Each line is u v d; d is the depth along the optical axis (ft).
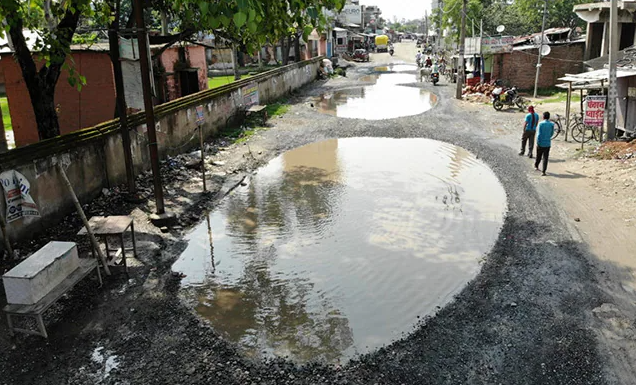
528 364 20.08
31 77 35.70
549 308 23.90
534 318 23.17
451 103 87.92
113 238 32.17
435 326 22.97
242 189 44.01
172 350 21.53
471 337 22.02
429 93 105.09
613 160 46.09
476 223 34.99
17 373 20.02
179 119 52.42
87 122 53.52
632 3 78.33
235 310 24.82
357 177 46.52
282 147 58.34
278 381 19.53
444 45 167.53
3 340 21.84
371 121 71.77
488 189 42.04
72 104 52.80
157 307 24.77
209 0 17.16
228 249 31.94
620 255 28.76
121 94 36.78
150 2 37.76
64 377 19.83
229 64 147.43
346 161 52.03
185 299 25.77
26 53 35.17
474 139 59.72
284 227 35.37
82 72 51.80
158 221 34.45
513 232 32.83
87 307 24.54
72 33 35.88
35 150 31.09
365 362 20.57
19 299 21.58
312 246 32.17
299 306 25.18
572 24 134.82
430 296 25.73
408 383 19.22
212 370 20.22
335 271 28.78
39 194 31.68
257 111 71.67
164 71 62.54
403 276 27.96
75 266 24.36
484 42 95.61
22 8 35.88
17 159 29.50
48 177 32.48
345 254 30.91
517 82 99.60
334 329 23.11
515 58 98.37
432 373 19.76
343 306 25.12
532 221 34.47
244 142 60.13
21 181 29.12
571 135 57.36
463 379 19.36
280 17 21.86
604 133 55.47
